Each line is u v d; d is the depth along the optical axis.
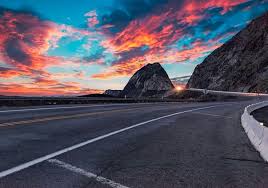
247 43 157.12
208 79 164.88
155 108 28.64
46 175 5.68
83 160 6.99
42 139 9.43
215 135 12.29
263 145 8.84
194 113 24.22
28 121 13.99
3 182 5.18
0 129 11.17
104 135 10.84
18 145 8.31
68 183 5.27
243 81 134.88
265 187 5.57
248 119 14.33
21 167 6.12
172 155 7.98
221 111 28.22
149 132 12.26
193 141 10.42
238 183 5.74
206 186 5.45
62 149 8.06
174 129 13.57
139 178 5.77
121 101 44.00
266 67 126.81
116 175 5.91
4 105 25.17
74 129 12.05
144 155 7.85
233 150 9.15
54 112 19.78
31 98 28.16
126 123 15.10
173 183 5.54
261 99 80.56
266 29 149.00
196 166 6.90
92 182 5.39
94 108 25.84
